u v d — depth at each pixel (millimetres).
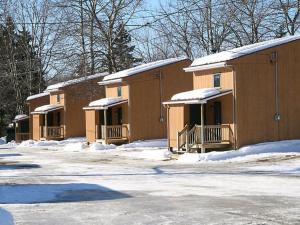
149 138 40188
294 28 47875
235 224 9969
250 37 49625
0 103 67875
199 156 26891
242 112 29641
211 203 12750
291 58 31312
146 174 20875
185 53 54812
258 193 14484
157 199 13781
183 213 11375
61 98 52812
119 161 28188
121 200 13828
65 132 51656
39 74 66750
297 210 11477
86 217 11234
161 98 40594
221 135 29734
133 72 39812
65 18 53500
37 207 12922
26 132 61531
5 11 65688
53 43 65938
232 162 25281
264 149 28719
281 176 18906
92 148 38031
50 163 27656
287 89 31078
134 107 39812
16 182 18812
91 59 50719
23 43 67375
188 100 29719
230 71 29891
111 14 51469
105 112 40156
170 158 28688
